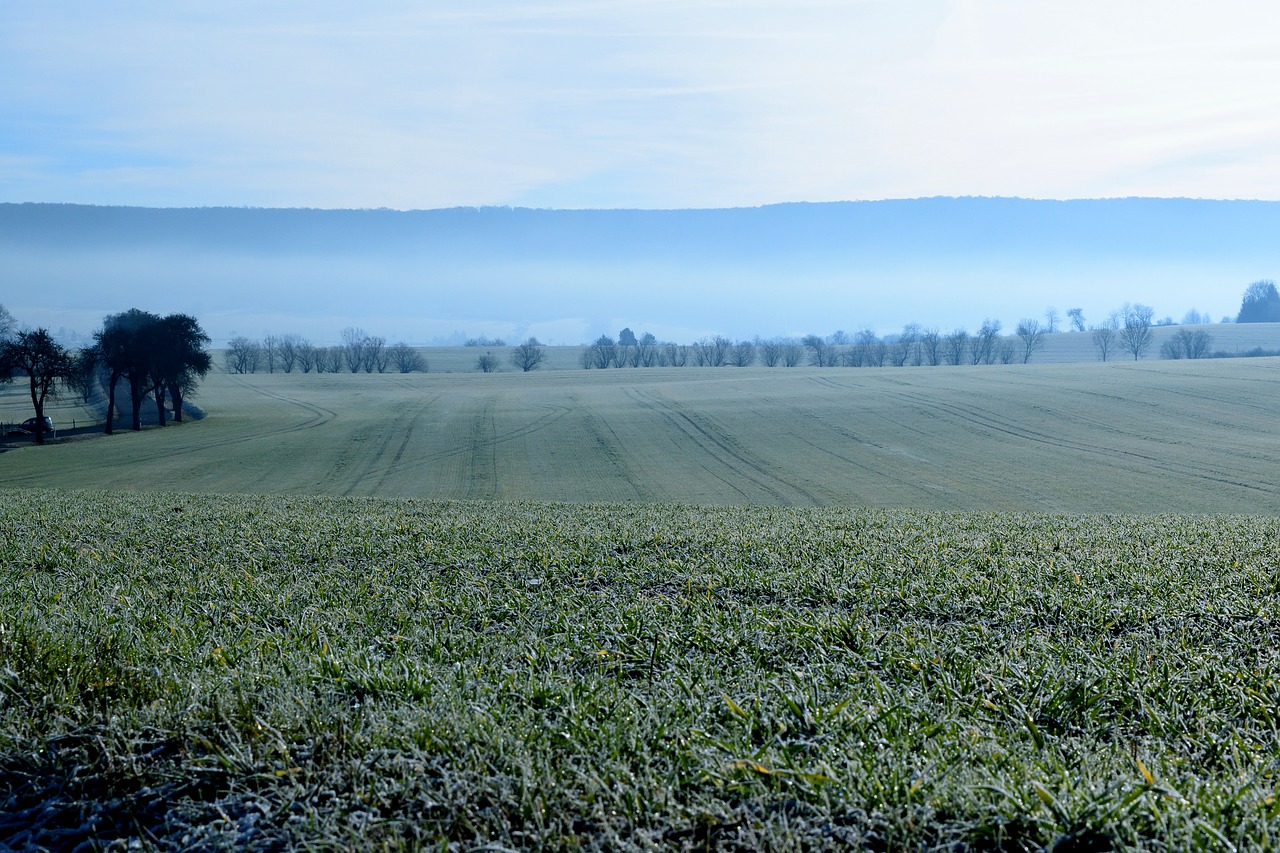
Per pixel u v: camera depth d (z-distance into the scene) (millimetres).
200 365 83188
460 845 3752
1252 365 98375
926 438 61969
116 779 4363
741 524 15203
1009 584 9383
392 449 61969
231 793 4211
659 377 123688
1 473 53969
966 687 5992
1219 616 8086
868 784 4090
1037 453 55219
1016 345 176625
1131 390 79875
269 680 5594
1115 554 11258
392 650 7008
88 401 97312
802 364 174000
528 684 5703
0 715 4969
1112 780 4211
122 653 6078
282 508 18672
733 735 4848
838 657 6816
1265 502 39719
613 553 11617
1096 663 6527
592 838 3801
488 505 20359
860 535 13336
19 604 8367
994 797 3949
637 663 6703
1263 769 4504
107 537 13523
